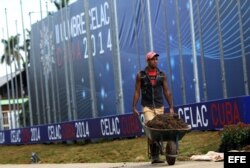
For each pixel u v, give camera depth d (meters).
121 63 31.88
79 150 21.86
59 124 28.50
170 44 27.48
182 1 26.22
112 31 30.86
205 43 24.84
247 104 14.98
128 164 11.44
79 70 37.12
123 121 22.45
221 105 16.38
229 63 23.48
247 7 22.28
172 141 9.88
